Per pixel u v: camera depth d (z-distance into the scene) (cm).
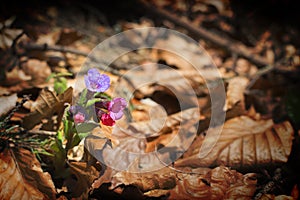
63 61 77
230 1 101
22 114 64
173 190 57
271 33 93
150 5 96
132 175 57
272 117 70
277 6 97
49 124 59
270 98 74
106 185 56
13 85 70
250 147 61
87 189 54
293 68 80
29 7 89
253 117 66
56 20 88
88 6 95
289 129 63
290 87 75
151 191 56
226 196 56
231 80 71
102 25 91
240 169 60
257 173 59
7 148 56
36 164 55
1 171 55
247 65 83
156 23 95
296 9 96
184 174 58
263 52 87
